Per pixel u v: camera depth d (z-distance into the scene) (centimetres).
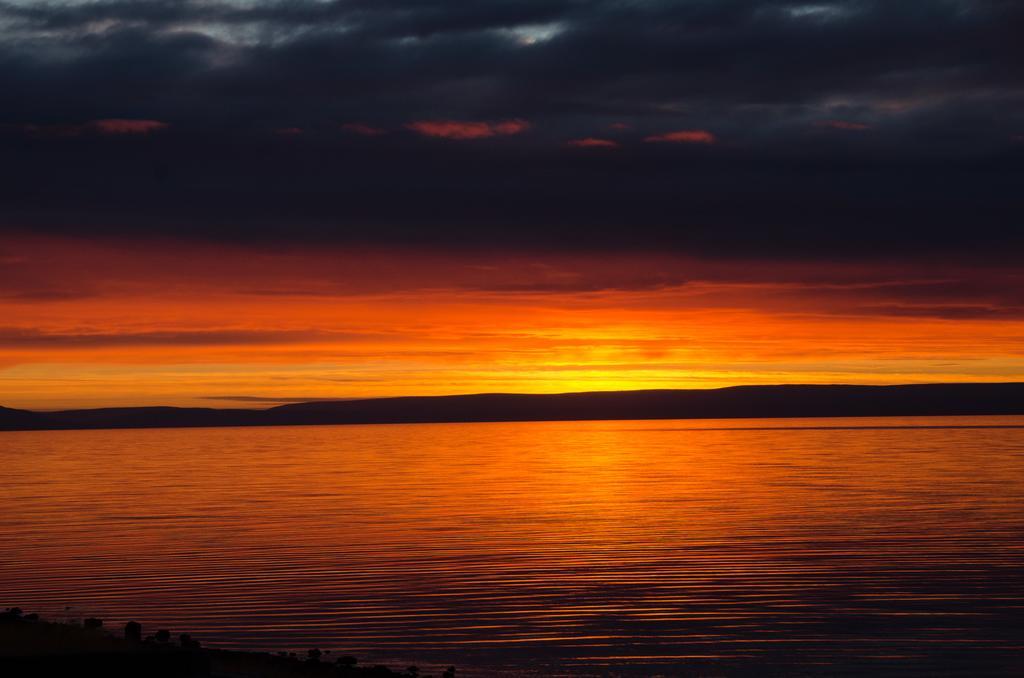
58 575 3519
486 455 13512
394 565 3706
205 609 2977
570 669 2386
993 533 4506
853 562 3709
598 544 4247
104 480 8850
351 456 13600
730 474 8894
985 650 2494
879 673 2327
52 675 1404
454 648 2572
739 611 2923
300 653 2486
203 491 7406
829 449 13950
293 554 3994
